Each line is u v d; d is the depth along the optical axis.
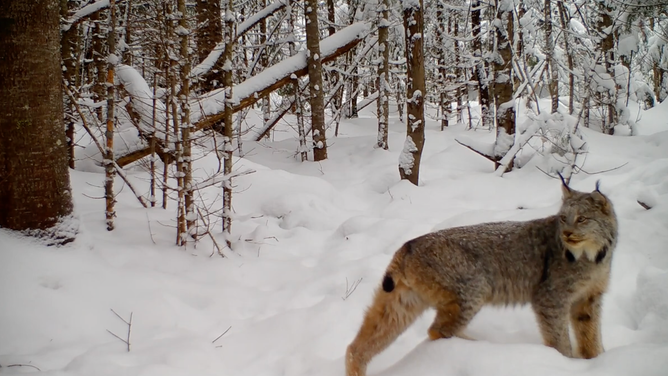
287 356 2.11
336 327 2.26
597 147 5.52
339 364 2.00
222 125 5.50
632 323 2.16
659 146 5.34
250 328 2.34
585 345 1.95
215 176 3.33
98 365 1.93
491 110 8.34
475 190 4.55
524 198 4.29
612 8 6.90
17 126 2.45
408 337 2.16
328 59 5.81
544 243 1.98
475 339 2.03
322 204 3.99
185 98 3.01
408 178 4.78
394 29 7.16
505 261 1.96
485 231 2.02
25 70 2.45
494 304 2.01
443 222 3.36
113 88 3.02
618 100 7.01
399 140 6.48
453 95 9.43
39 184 2.50
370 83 9.05
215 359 2.09
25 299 2.22
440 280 1.91
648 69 10.80
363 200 4.55
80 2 5.14
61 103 2.62
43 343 2.12
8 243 2.40
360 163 5.64
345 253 3.09
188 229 3.03
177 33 2.99
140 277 2.58
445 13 8.27
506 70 5.20
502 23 5.22
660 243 2.65
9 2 2.40
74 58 4.31
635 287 2.36
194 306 2.54
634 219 2.95
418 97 4.72
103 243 2.83
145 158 4.44
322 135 5.76
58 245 2.54
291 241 3.36
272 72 5.39
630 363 1.59
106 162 3.01
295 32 7.45
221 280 2.78
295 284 2.77
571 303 1.91
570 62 7.02
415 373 1.79
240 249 3.14
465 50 9.09
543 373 1.59
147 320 2.34
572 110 7.35
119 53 3.86
